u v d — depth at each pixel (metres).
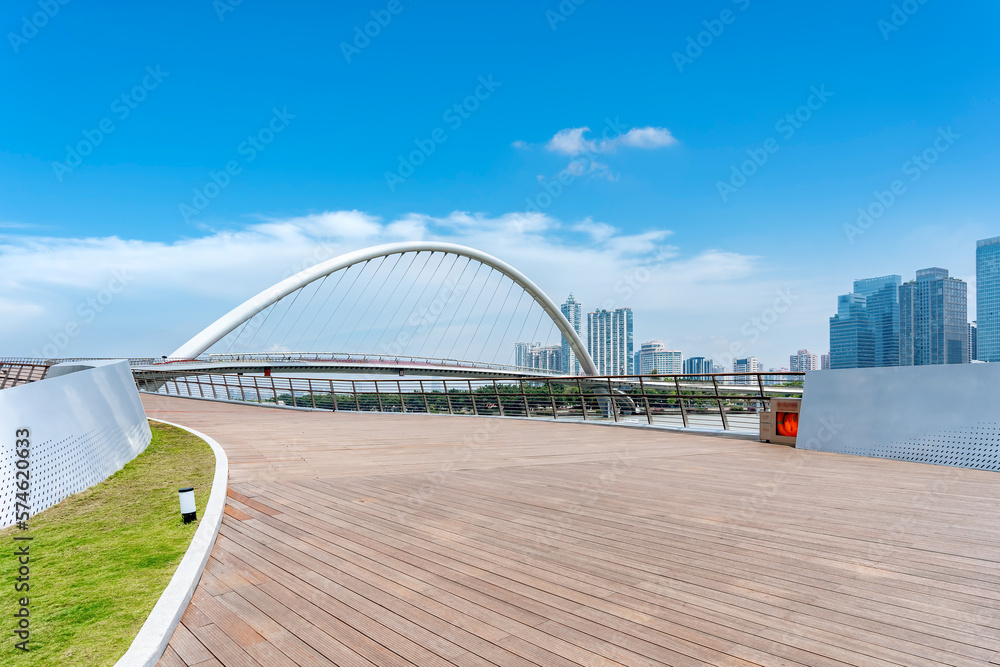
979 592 3.08
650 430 12.39
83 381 6.56
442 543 4.06
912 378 7.74
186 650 2.58
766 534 4.17
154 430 11.06
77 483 5.81
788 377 9.62
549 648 2.53
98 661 2.48
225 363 46.94
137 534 4.35
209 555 3.86
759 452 8.59
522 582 3.30
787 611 2.87
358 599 3.10
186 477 6.54
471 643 2.59
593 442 10.09
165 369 37.81
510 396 16.53
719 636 2.62
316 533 4.36
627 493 5.62
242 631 2.75
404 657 2.48
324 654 2.51
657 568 3.50
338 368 54.47
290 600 3.11
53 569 3.62
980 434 6.89
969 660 2.38
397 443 9.98
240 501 5.45
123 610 3.01
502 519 4.70
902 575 3.34
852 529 4.28
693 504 5.14
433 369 57.94
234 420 15.22
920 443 7.46
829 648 2.49
